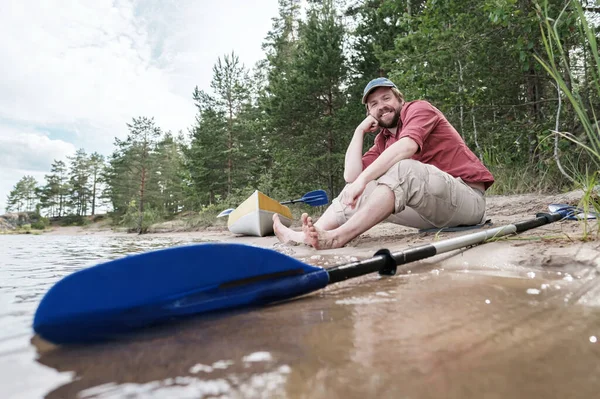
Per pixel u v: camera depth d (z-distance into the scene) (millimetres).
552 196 3975
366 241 2709
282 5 19766
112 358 643
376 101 2621
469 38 4977
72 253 3578
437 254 1633
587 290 1014
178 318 909
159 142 30734
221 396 487
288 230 2723
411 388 494
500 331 723
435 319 818
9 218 40406
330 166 11062
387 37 9352
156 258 919
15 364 619
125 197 28078
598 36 3646
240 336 759
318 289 1175
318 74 10344
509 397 463
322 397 474
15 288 1494
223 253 1014
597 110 4238
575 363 565
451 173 2502
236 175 19422
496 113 6102
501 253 1561
